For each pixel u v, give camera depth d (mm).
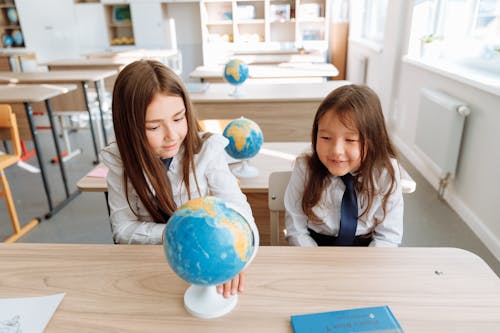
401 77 3422
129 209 1041
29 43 6293
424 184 2740
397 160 1053
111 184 1032
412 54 3227
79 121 4547
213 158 1069
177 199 1063
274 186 1123
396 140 3533
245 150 1297
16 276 750
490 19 2418
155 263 780
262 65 4168
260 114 2611
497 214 1938
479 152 2105
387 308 641
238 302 666
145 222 1013
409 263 767
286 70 3635
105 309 659
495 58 2281
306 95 2600
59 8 5992
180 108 830
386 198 1017
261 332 604
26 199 2734
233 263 550
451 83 2430
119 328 618
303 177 1088
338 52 5676
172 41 6293
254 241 600
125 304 669
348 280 717
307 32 5789
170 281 724
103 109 3887
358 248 821
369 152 949
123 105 825
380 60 3973
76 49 6223
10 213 2154
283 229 1553
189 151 985
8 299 689
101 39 6098
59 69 4207
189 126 955
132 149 878
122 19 6094
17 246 852
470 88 2188
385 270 746
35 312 656
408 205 2449
